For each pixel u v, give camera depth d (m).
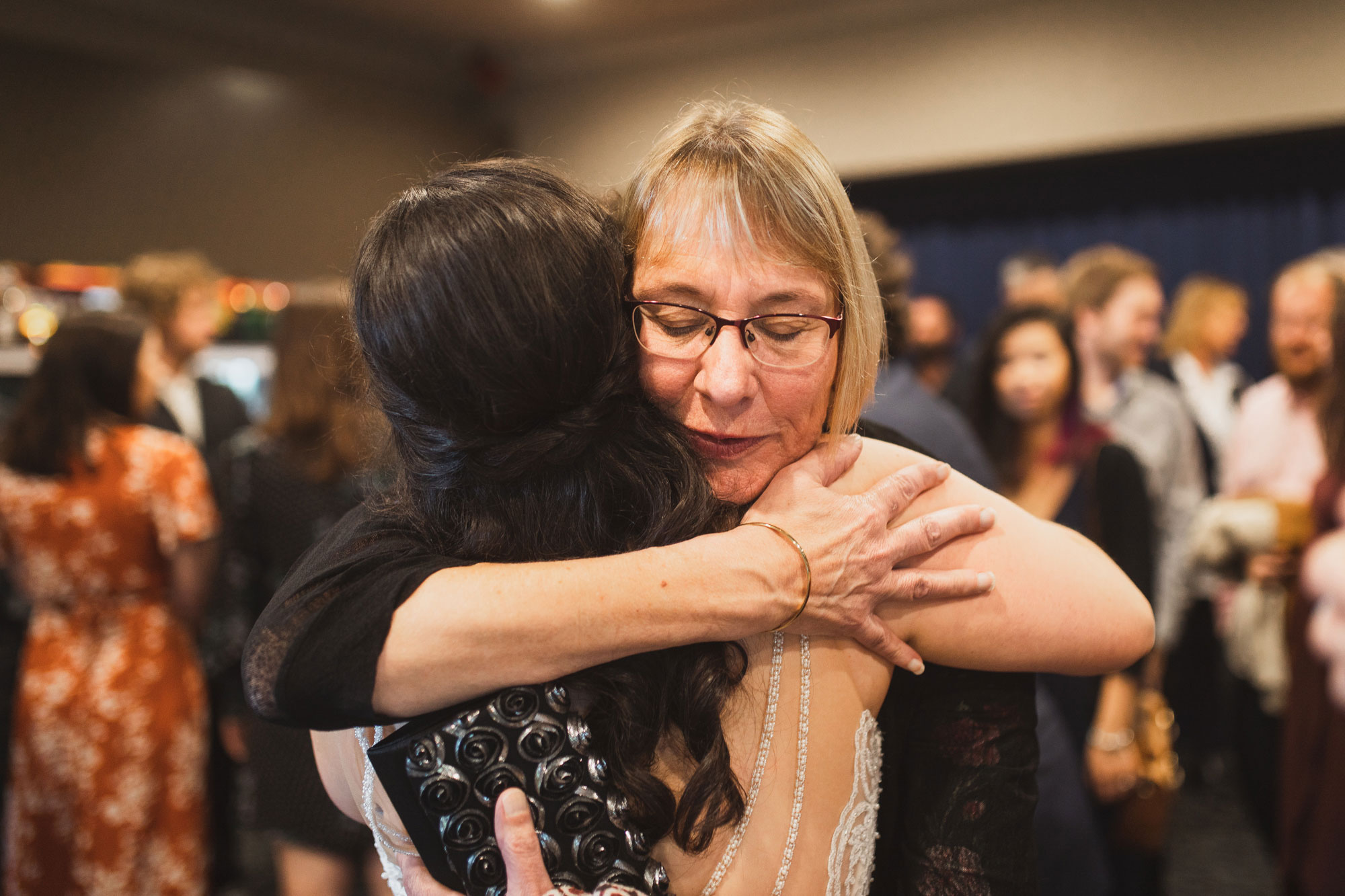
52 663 2.17
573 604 0.64
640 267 0.72
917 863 0.77
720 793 0.68
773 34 4.78
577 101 5.28
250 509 1.98
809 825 0.72
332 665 0.65
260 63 4.54
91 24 3.99
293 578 0.73
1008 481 2.08
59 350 2.14
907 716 0.79
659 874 0.66
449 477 0.70
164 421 2.97
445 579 0.66
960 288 4.88
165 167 4.16
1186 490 2.79
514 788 0.65
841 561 0.70
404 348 0.66
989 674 0.77
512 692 0.65
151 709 2.20
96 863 2.14
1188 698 3.44
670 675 0.69
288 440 1.94
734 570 0.67
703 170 0.70
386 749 0.66
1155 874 1.94
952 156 4.47
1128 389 2.86
